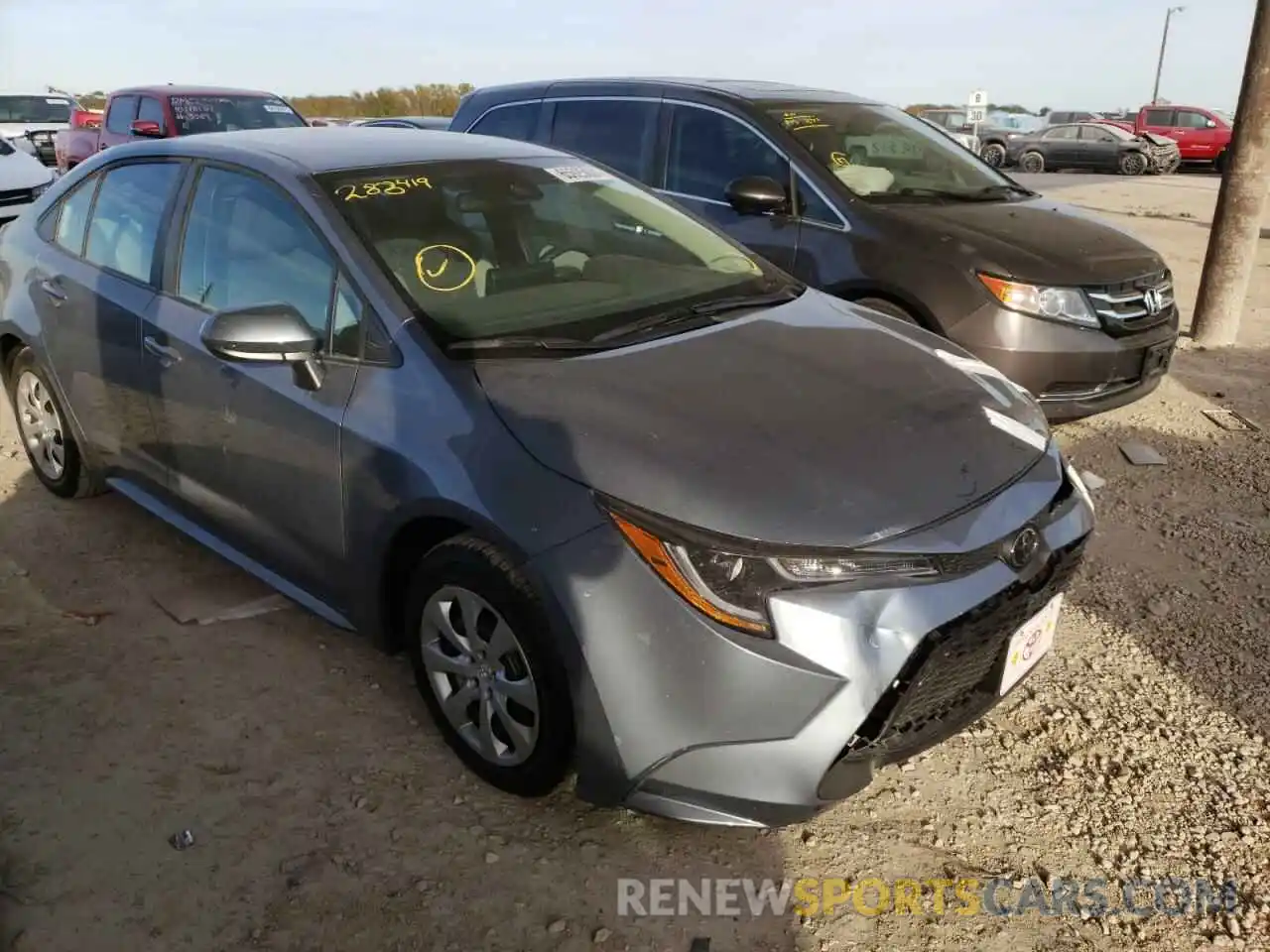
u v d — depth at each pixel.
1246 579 4.06
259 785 2.84
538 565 2.45
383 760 2.96
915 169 5.88
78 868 2.55
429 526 2.79
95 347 3.91
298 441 3.07
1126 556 4.25
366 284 2.98
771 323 3.21
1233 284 7.54
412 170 3.46
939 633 2.34
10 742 3.00
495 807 2.79
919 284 5.04
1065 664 3.49
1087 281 4.92
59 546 4.16
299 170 3.32
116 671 3.34
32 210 4.56
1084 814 2.82
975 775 2.96
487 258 3.24
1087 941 2.43
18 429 5.07
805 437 2.54
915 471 2.52
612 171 4.06
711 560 2.30
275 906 2.46
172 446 3.66
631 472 2.42
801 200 5.54
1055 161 25.75
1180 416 5.98
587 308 3.17
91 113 15.87
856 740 2.37
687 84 6.20
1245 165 7.23
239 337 2.84
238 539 3.56
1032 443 2.82
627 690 2.36
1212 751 3.06
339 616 3.25
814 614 2.28
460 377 2.77
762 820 2.39
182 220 3.63
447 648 2.85
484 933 2.40
